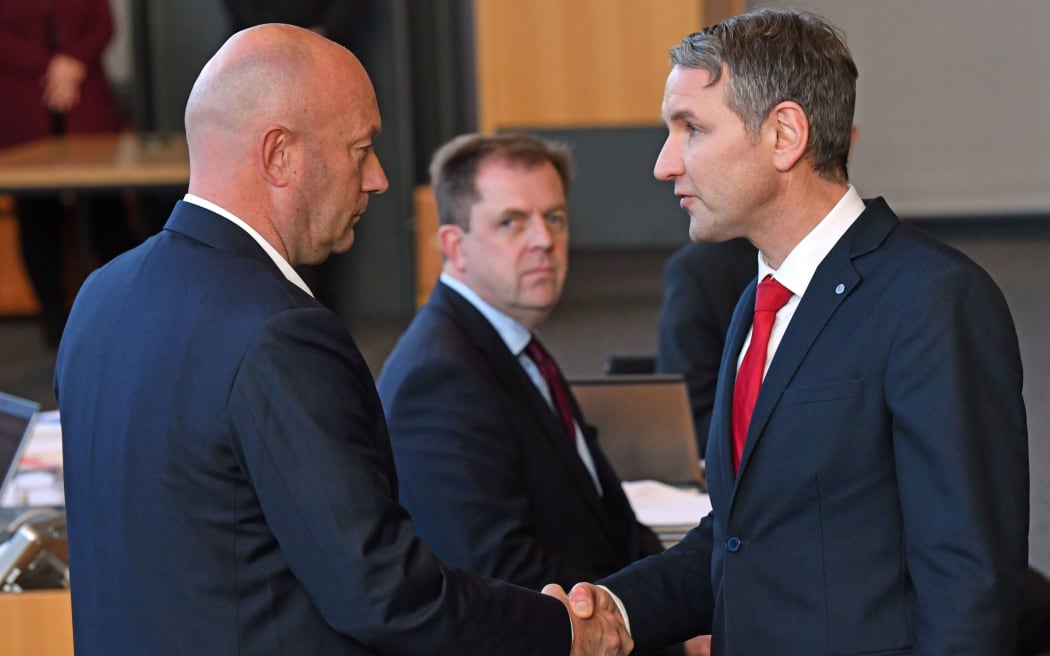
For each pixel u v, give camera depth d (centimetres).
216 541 275
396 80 1296
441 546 401
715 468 317
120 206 1309
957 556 270
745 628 300
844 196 302
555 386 452
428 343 416
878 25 1705
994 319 281
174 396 277
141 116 1410
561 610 312
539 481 416
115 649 284
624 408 508
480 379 407
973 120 1711
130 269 299
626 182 1307
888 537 287
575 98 1297
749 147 295
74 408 298
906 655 283
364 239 1327
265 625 276
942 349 276
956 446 272
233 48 297
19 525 450
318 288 1331
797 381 294
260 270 287
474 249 438
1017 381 281
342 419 275
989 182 1719
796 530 295
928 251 289
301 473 269
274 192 297
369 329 1293
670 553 358
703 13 1305
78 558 297
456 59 1388
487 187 435
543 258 438
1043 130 1702
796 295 304
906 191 1733
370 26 1291
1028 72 1695
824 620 290
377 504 274
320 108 297
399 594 272
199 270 287
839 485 290
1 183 1089
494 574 395
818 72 294
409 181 1309
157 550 277
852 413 286
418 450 403
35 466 525
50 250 1281
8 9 1432
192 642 275
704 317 584
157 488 277
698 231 308
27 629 411
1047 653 479
